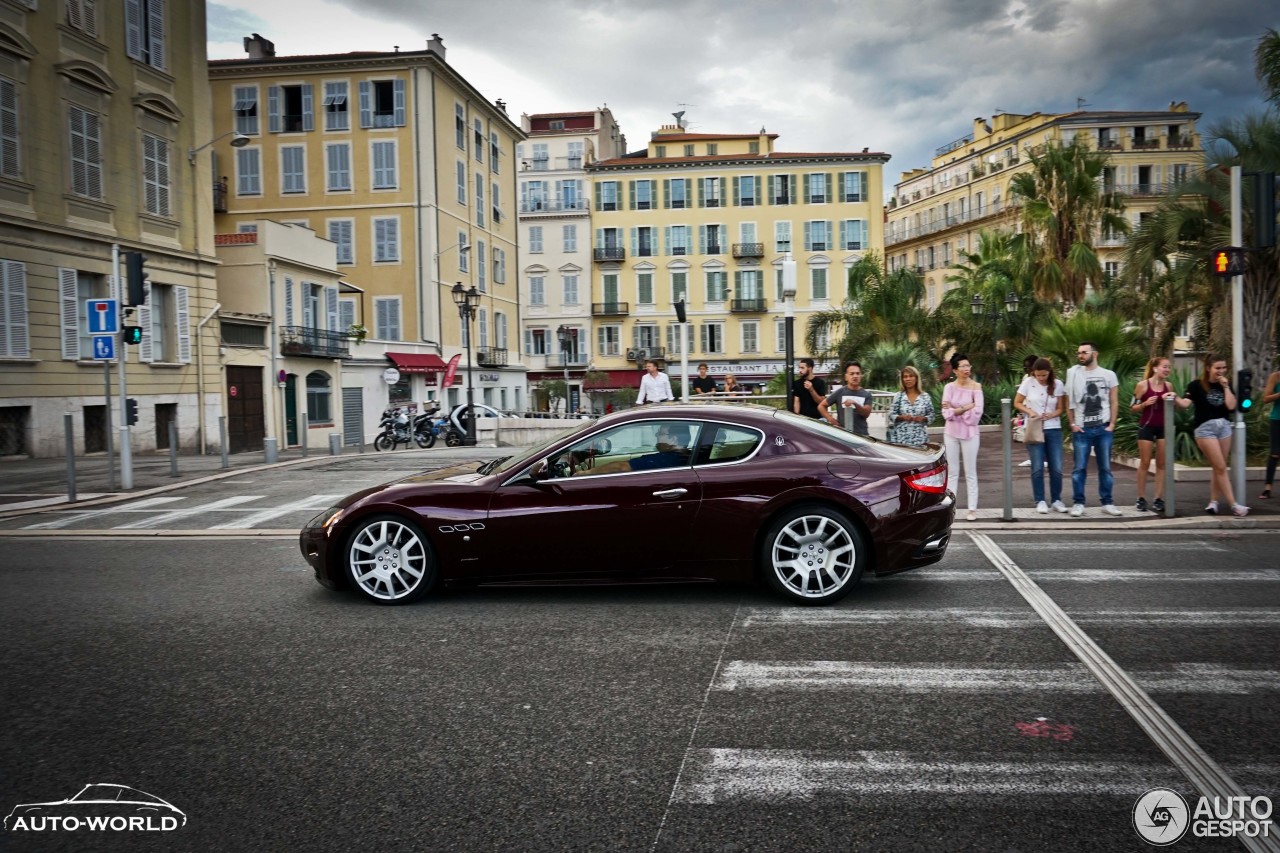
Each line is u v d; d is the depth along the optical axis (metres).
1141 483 10.18
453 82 51.25
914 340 35.44
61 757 3.94
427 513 6.56
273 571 8.14
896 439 10.20
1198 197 17.08
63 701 4.67
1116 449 15.74
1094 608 6.18
